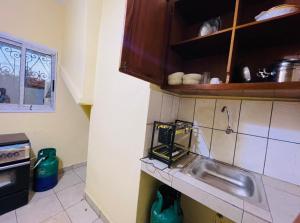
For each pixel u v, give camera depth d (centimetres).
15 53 175
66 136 226
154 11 103
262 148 111
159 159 116
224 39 103
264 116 110
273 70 83
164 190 130
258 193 88
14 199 152
